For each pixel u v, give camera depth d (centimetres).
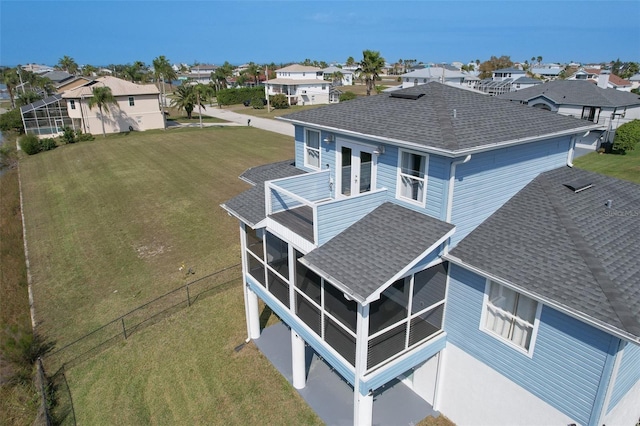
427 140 1036
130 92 5722
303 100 8831
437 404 1199
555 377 882
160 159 4225
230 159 4144
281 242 1243
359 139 1248
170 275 1969
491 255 991
